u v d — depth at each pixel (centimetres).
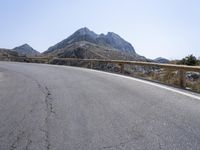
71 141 521
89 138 534
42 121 663
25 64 3578
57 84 1331
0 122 668
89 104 839
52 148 490
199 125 598
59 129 596
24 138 548
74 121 654
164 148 474
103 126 608
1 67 2997
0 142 530
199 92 1023
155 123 621
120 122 636
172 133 551
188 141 505
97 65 2638
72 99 928
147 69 1919
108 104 832
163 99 888
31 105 853
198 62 2020
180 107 768
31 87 1263
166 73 1507
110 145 495
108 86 1215
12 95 1059
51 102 888
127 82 1343
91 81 1412
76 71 2114
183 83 1172
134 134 550
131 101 867
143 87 1162
